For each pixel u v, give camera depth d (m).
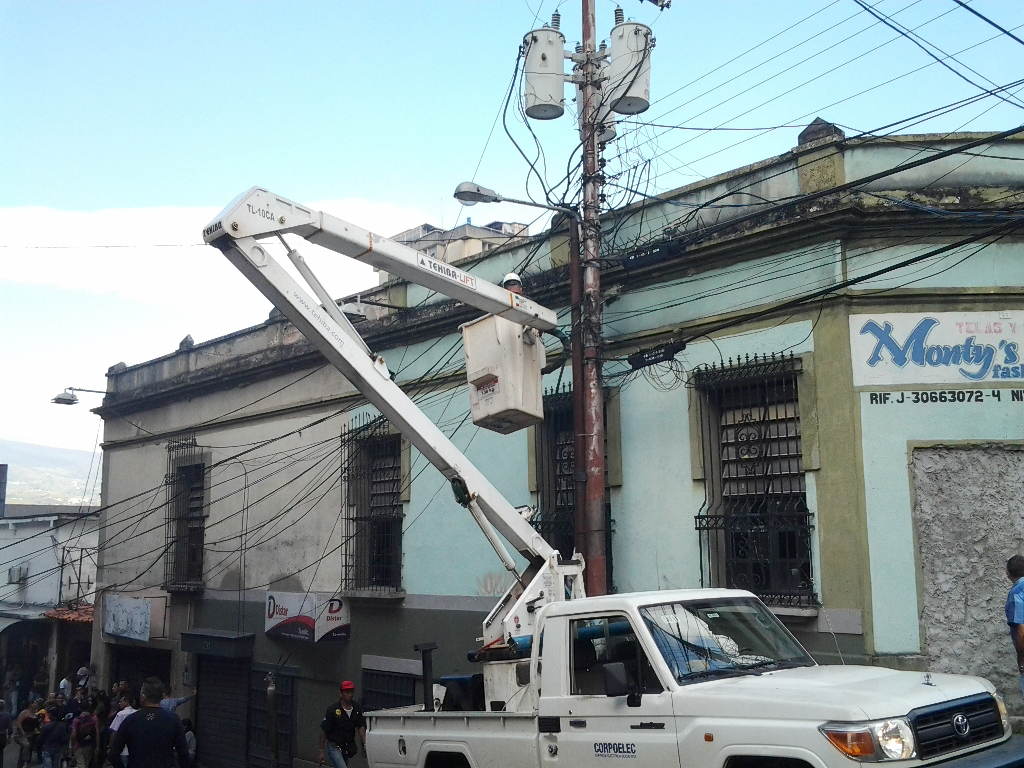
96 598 23.17
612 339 12.34
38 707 19.59
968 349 10.05
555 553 8.46
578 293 11.45
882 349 10.09
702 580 10.95
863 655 9.57
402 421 8.24
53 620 26.31
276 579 17.75
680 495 11.37
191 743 18.53
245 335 19.44
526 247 13.98
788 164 10.95
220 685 19.08
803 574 10.23
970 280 10.16
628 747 6.09
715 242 11.25
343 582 16.00
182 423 21.17
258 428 18.81
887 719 5.14
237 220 7.28
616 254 12.28
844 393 10.06
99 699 18.75
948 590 9.66
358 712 11.75
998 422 9.94
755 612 7.00
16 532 29.83
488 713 7.18
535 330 9.55
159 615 20.70
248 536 18.66
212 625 19.31
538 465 13.17
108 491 23.52
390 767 8.05
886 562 9.72
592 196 11.21
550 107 11.73
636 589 11.68
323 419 17.19
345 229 7.84
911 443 9.92
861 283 10.23
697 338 11.17
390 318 16.09
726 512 11.05
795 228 10.55
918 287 10.14
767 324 10.80
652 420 11.79
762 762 5.54
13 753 22.91
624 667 6.01
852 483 9.88
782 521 10.40
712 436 11.28
